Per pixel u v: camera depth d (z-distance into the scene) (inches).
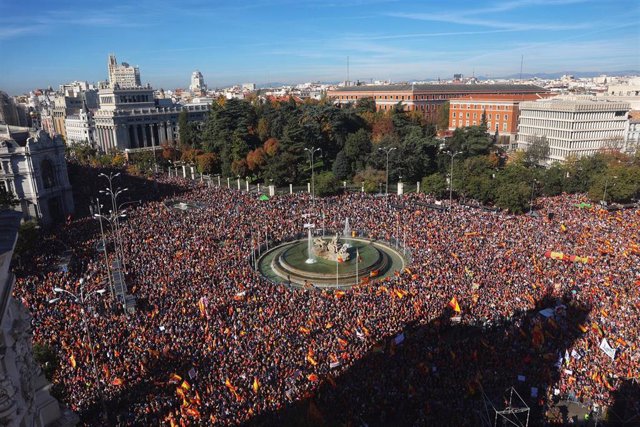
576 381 1608.0
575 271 2353.6
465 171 4249.5
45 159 3986.2
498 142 7657.5
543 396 1568.7
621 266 2404.0
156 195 4446.4
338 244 3063.5
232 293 2176.4
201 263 2556.6
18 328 735.1
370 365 1651.1
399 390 1558.8
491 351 1750.7
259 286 2290.8
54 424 938.7
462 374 1643.7
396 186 4916.3
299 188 5012.3
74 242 3006.9
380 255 3021.7
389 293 2164.1
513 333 1863.9
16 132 4060.0
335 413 1446.9
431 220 3331.7
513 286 2208.4
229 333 1803.6
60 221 3954.2
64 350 1691.7
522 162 5324.8
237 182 5418.3
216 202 3986.2
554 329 1875.0
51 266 2618.1
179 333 1807.3
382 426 1437.0
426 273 2363.4
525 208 3742.6
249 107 6245.1
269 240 3206.2
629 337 1797.5
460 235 2977.4
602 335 1819.6
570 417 1494.8
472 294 2122.3
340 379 1581.0
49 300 2027.6
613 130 6663.4
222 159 5639.8
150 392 1507.1
